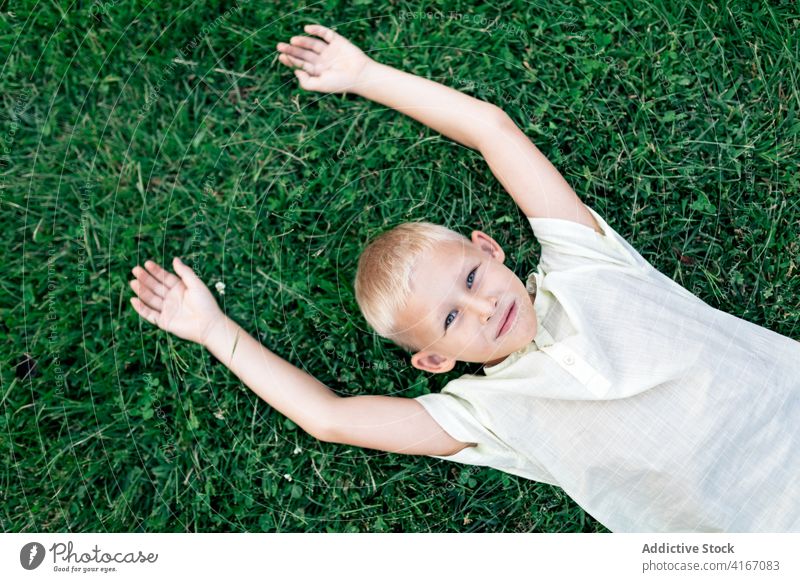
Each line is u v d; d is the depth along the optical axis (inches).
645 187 56.0
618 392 46.5
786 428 46.9
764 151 56.4
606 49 56.7
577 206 50.9
